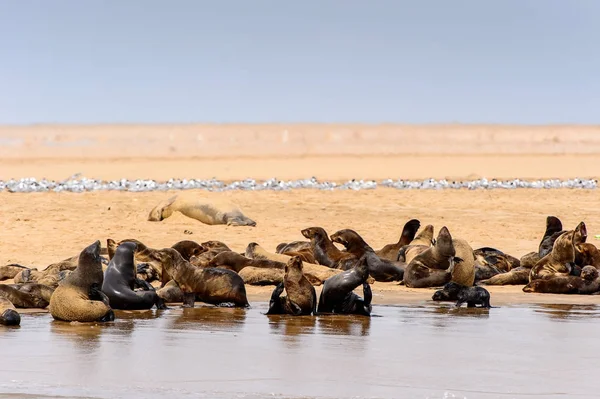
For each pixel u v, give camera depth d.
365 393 31.94
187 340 41.66
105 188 145.25
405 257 69.19
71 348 39.34
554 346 40.97
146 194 134.50
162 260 54.22
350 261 67.25
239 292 53.38
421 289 63.44
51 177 199.88
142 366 35.78
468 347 40.56
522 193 147.25
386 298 58.72
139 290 53.22
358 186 155.88
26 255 76.50
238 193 140.75
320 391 32.16
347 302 50.91
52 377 33.78
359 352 39.16
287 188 151.25
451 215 112.56
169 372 34.78
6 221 97.44
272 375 34.47
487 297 54.50
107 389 32.22
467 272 63.84
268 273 62.81
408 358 37.91
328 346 40.47
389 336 43.38
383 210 117.75
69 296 46.84
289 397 31.38
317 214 111.38
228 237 88.69
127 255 52.81
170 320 47.88
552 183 163.75
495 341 42.22
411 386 32.97
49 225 94.94
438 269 63.59
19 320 45.50
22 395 31.27
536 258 69.38
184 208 99.38
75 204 116.56
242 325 46.34
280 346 40.34
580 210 120.75
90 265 47.41
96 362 36.41
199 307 53.28
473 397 31.52
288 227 97.62
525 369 35.91
